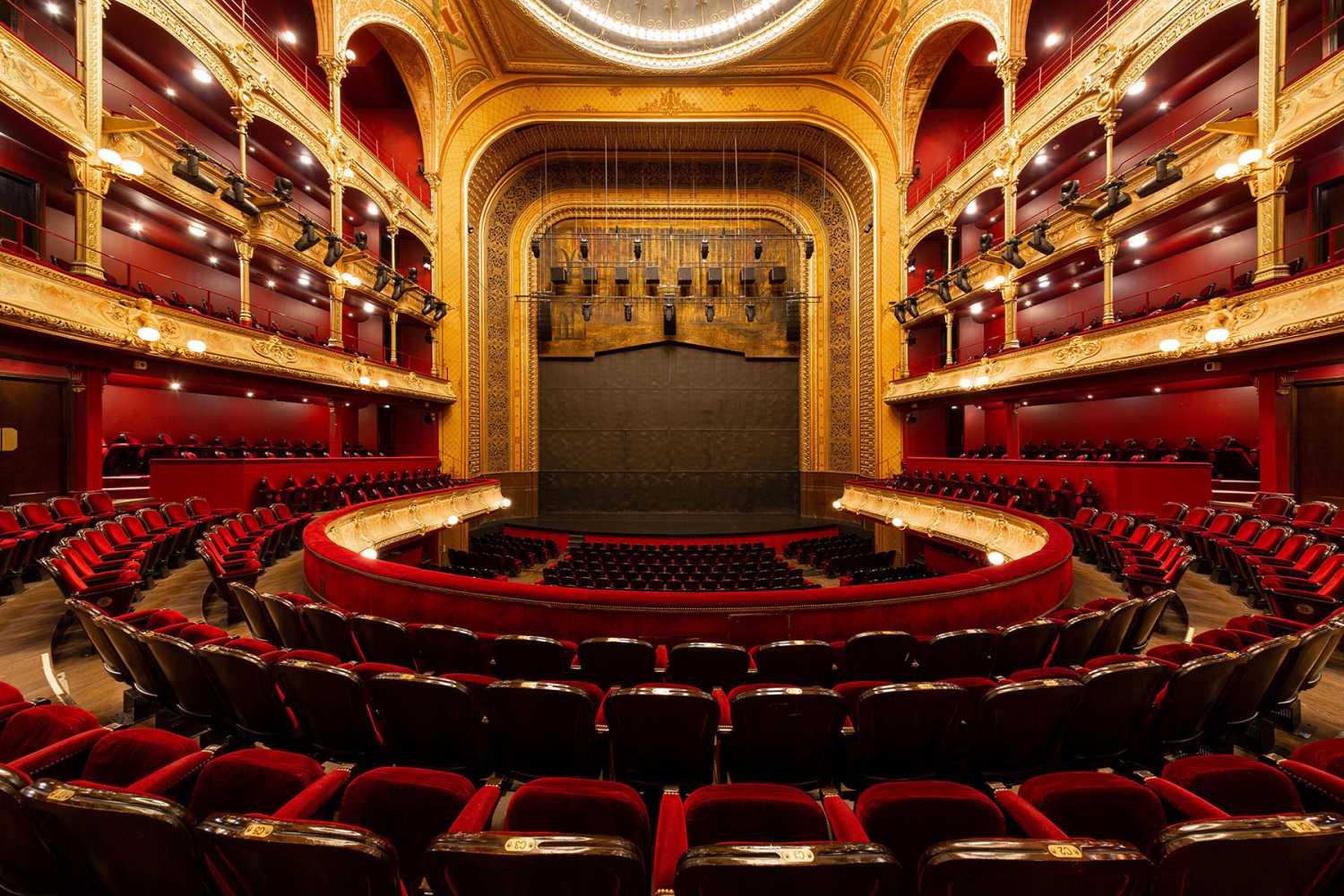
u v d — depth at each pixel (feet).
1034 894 4.11
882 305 55.83
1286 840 4.20
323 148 41.70
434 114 51.80
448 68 51.08
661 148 60.64
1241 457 39.42
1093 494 33.09
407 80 50.01
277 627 13.51
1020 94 50.01
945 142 55.62
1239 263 36.65
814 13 47.47
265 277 45.83
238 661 8.46
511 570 37.73
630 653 10.94
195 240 38.96
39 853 5.13
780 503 65.26
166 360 30.78
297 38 44.75
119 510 29.30
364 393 45.29
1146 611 13.44
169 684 9.97
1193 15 30.89
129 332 27.22
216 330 31.78
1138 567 20.38
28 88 24.41
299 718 8.79
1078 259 41.34
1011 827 6.00
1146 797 5.72
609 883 4.12
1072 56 44.60
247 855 4.35
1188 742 9.07
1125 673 7.97
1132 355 33.14
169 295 41.42
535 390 64.18
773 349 64.95
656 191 64.08
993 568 16.34
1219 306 28.76
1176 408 45.70
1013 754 8.14
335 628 11.91
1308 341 26.23
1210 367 31.45
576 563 38.34
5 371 25.25
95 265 27.04
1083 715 8.25
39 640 15.58
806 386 64.80
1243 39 32.65
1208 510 27.22
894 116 53.31
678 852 5.14
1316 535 22.59
